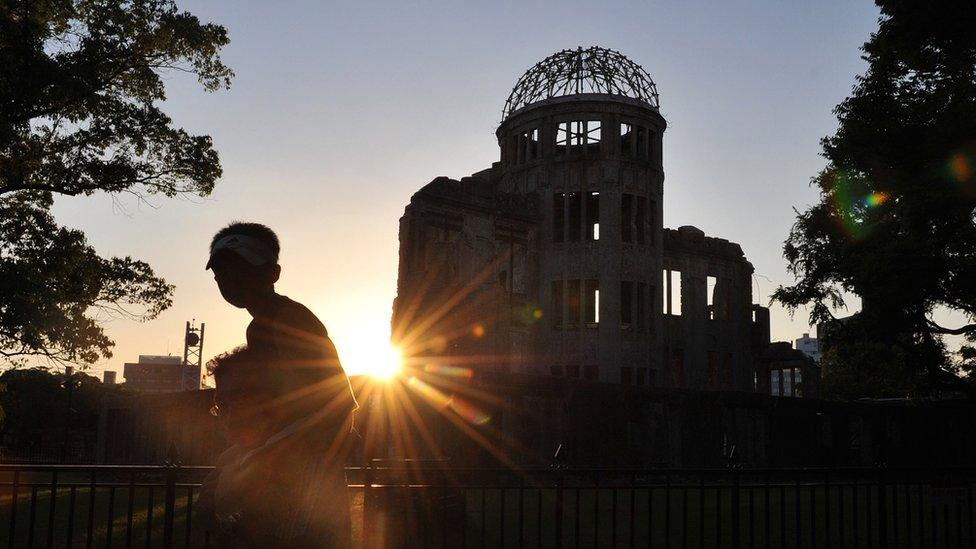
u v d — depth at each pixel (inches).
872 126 962.1
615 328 1793.8
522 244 1863.9
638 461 1473.9
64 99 872.3
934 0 761.0
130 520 266.7
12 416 2522.1
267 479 113.9
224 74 987.3
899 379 1258.6
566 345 1811.0
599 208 1851.6
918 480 355.9
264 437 116.5
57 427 2711.6
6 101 866.8
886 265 943.7
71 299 995.3
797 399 1726.1
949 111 860.6
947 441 1945.1
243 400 118.0
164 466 266.4
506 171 1989.4
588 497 1016.9
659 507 881.5
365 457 311.4
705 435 1562.5
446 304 1600.6
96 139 933.8
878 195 1015.0
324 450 117.8
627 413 1466.5
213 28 962.1
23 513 756.0
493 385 1273.4
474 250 1736.0
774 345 2310.5
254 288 121.0
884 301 997.8
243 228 125.5
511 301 1788.9
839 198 1067.9
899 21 807.7
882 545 342.6
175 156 959.6
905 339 1157.1
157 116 946.7
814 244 1152.8
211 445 1371.8
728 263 2300.7
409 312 1588.3
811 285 1165.7
